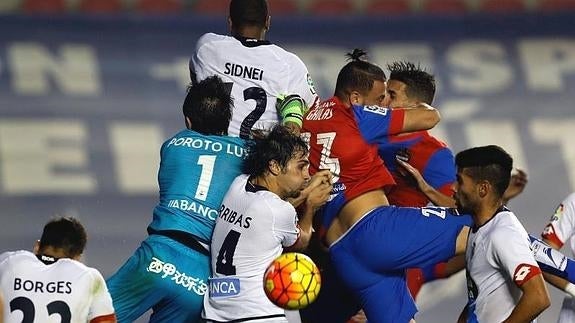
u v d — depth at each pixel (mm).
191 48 52750
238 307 22500
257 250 22516
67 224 22516
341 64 52562
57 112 49875
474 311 21953
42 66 51250
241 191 22953
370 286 25281
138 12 53250
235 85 25234
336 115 25328
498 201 21922
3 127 48938
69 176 47688
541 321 41156
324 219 25359
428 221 24812
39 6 52781
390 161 27125
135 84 51312
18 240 45156
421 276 28562
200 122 24609
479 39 54781
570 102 53125
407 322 25359
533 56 54594
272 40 52938
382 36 53875
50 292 21828
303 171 22906
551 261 22812
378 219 24875
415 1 54531
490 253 21484
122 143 49312
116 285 23969
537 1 55750
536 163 51000
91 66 51625
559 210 25859
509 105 52781
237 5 25812
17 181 47125
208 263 24109
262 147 22844
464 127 51844
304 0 53656
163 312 24344
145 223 46562
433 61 53438
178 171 24391
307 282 21750
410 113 25203
